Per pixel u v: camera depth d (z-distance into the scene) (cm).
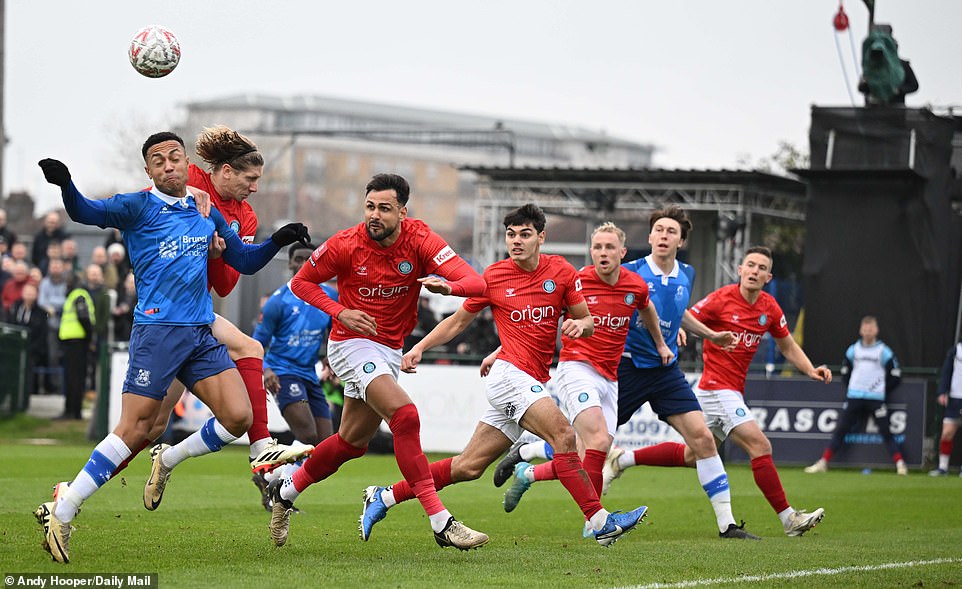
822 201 3422
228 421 1205
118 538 1367
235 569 1141
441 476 1411
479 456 1405
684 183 4491
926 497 2242
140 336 1183
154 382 1176
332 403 2859
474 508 1911
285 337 1833
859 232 3381
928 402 3008
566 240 5756
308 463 1311
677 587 1096
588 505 1321
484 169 4684
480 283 1223
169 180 1183
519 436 1416
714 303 1719
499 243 4900
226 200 1377
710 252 4600
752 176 4347
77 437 3306
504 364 1366
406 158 19462
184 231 1191
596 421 1490
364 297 1252
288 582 1066
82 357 3422
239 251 1246
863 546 1483
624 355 1658
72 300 3372
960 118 3528
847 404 2906
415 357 1378
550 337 1373
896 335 3347
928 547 1478
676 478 2616
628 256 4725
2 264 3766
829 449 2906
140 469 2486
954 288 3503
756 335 1717
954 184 3600
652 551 1373
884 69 3469
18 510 1606
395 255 1241
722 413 1697
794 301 4669
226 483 2180
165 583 1048
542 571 1180
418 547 1372
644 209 4688
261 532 1469
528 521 1739
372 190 1212
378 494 1343
